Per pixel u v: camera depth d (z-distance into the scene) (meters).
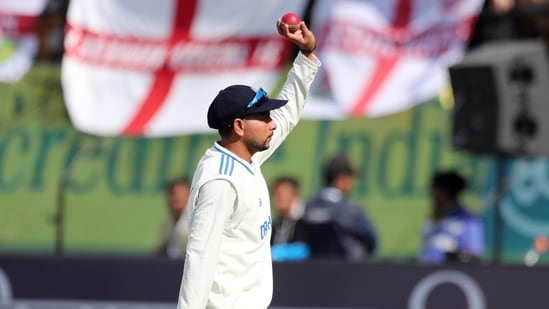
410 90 35.31
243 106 18.86
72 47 36.06
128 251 39.59
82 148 40.19
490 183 38.00
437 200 32.50
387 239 38.41
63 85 35.84
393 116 39.19
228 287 18.75
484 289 29.50
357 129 39.31
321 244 31.80
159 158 40.09
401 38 35.94
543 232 37.59
